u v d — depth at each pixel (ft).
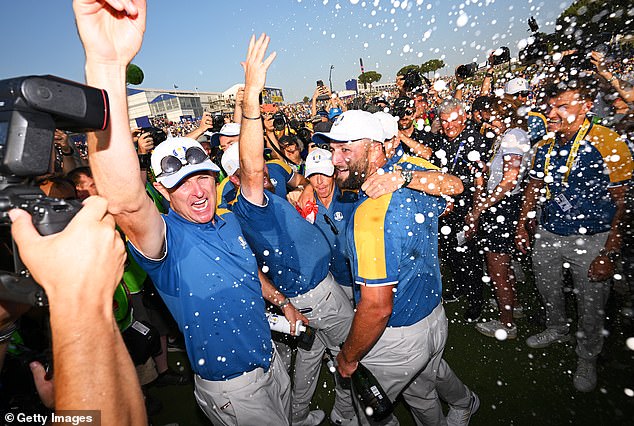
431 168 5.82
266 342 5.49
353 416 7.52
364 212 4.82
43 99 2.11
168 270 4.85
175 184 4.83
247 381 5.18
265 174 7.88
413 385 5.89
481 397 7.70
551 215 7.86
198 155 5.15
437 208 5.63
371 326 4.81
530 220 9.45
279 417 5.53
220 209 5.88
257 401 5.24
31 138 2.10
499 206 9.18
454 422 6.86
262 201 6.39
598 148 7.02
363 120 5.24
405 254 4.89
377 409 5.22
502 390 7.77
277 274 7.01
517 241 9.06
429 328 5.42
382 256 4.67
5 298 2.18
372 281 4.68
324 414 8.18
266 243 6.67
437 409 6.13
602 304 7.22
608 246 6.97
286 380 6.06
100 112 2.43
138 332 8.37
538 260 8.38
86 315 2.01
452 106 10.07
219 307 4.99
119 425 2.00
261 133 5.77
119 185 3.59
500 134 9.89
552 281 8.34
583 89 7.00
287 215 6.88
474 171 10.11
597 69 10.18
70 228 2.04
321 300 7.20
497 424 6.97
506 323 9.45
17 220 2.04
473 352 9.16
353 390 5.97
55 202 2.17
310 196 8.08
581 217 7.34
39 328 5.33
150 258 4.60
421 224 5.09
